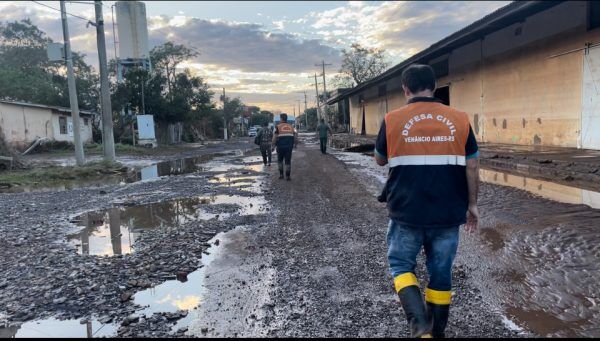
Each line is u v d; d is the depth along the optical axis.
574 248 4.59
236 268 4.55
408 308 2.66
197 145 40.38
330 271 4.36
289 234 5.87
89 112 37.62
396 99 32.94
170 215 7.55
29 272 4.66
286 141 11.45
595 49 12.67
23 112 28.70
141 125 34.47
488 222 5.91
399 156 2.71
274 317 3.37
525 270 4.10
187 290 3.99
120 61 36.72
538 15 15.13
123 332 3.19
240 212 7.50
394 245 2.84
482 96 19.45
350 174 12.34
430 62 25.19
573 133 13.75
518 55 16.47
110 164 16.89
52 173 14.95
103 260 4.99
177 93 40.53
